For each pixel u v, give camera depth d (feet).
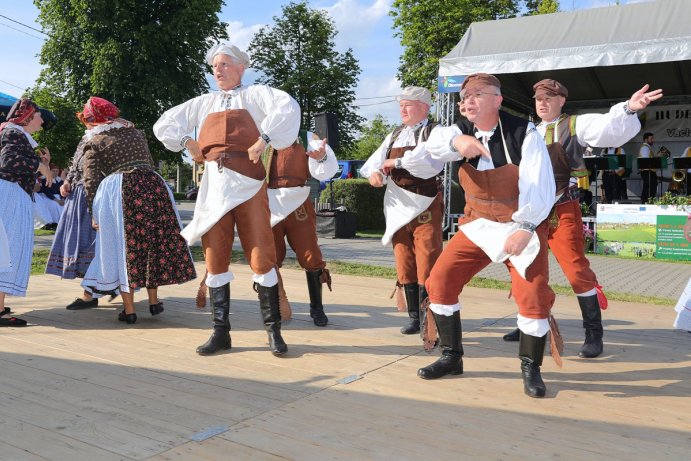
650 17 32.40
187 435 7.04
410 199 11.94
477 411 8.00
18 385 8.84
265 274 10.73
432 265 12.00
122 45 63.26
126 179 12.87
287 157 13.03
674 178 40.60
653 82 45.62
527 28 35.70
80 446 6.70
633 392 8.89
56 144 49.03
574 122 10.16
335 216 40.55
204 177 10.66
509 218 8.63
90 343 11.40
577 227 11.03
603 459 6.54
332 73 91.76
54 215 38.55
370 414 7.81
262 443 6.83
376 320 13.89
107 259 12.91
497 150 8.57
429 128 12.05
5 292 12.57
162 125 10.62
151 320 13.52
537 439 7.07
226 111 10.41
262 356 10.63
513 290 8.91
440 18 77.00
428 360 10.46
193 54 66.64
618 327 13.47
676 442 7.04
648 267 26.68
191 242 10.87
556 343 8.91
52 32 68.23
